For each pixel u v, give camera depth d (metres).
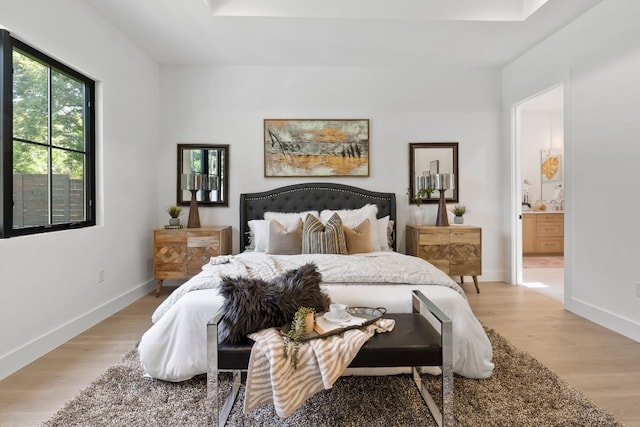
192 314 1.95
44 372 2.11
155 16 3.07
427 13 3.10
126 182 3.47
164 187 4.19
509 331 2.74
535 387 1.89
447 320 1.53
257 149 4.23
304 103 4.24
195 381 1.98
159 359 1.95
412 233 4.04
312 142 4.24
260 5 3.05
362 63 4.15
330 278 2.23
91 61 2.92
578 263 3.12
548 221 6.41
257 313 1.63
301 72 4.23
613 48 2.75
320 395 1.83
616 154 2.74
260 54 3.88
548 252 6.43
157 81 4.12
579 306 3.11
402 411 1.69
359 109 4.28
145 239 3.86
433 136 4.32
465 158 4.34
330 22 3.15
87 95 2.98
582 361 2.23
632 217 2.62
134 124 3.62
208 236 3.74
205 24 3.20
